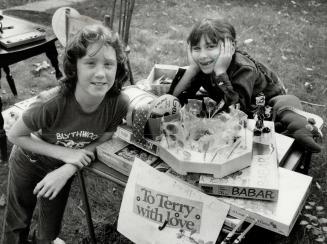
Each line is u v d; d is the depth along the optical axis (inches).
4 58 118.6
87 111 71.6
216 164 65.3
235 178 66.6
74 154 74.3
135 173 70.1
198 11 237.5
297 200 65.9
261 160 70.7
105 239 96.8
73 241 98.2
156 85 96.7
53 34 132.1
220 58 84.5
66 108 70.2
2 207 107.4
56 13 129.6
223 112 77.3
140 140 73.5
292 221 62.9
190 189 66.5
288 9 249.1
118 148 75.8
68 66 66.4
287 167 81.5
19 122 71.5
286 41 204.2
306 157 94.0
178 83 94.6
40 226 83.5
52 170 80.2
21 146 74.4
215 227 65.5
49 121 70.6
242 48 194.1
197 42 84.2
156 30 211.3
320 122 94.6
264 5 253.4
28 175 80.0
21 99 154.1
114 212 106.3
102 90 66.5
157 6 241.0
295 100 97.5
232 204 64.8
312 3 261.1
